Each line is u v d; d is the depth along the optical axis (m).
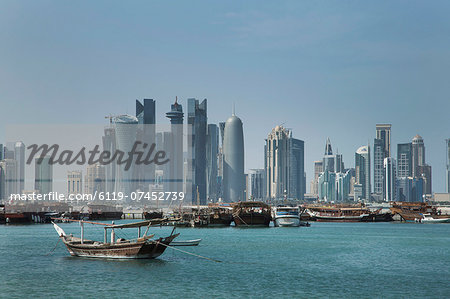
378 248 149.62
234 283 88.81
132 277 92.56
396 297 79.38
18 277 92.50
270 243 161.12
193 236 188.38
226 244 155.75
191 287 85.19
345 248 148.50
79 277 92.31
